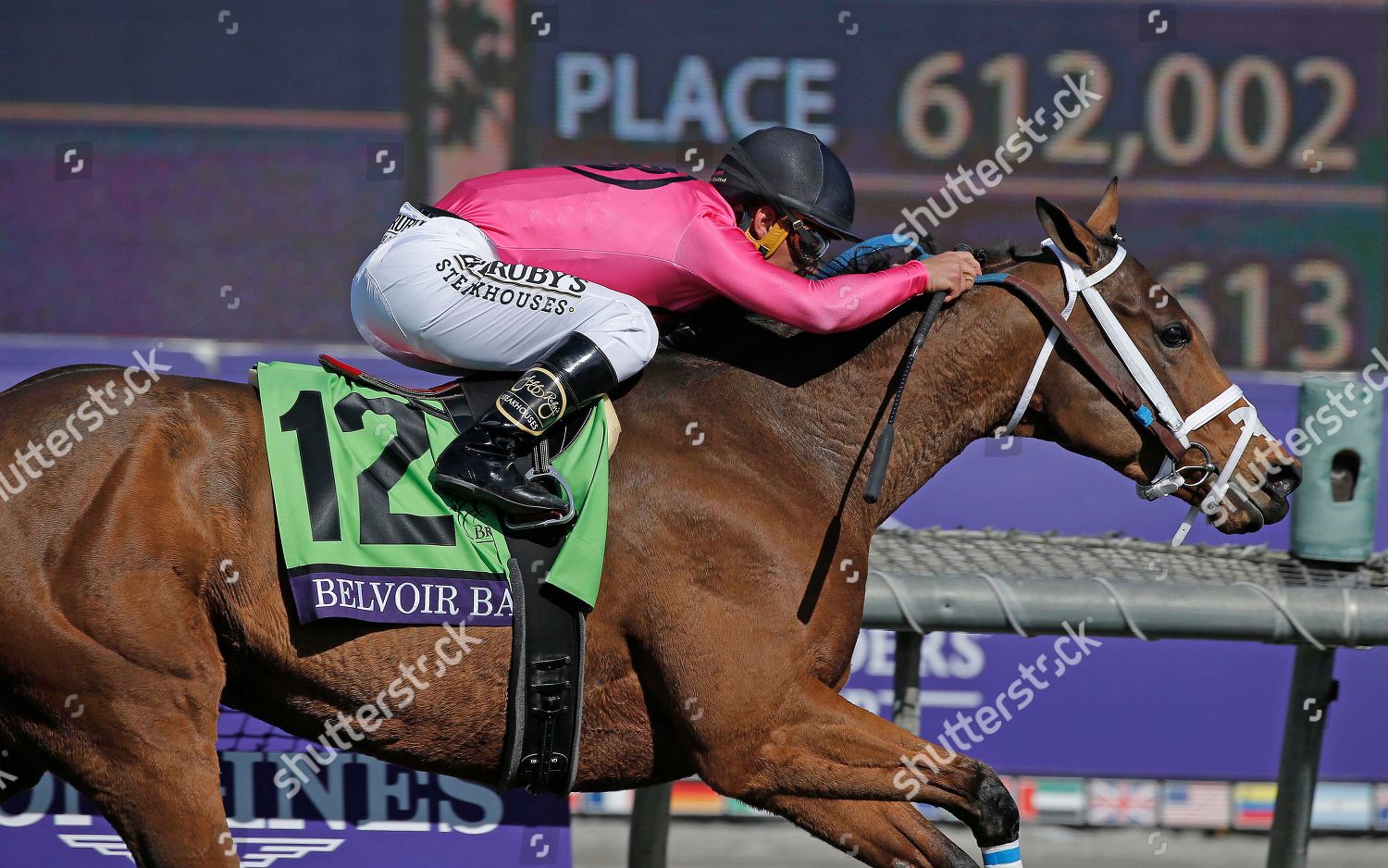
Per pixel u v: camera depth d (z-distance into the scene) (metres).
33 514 5.44
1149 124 14.67
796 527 6.40
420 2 14.73
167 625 5.54
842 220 6.95
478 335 6.28
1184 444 6.90
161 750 5.55
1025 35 14.72
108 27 14.46
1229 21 14.62
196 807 5.61
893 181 14.74
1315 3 14.67
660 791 8.73
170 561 5.56
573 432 6.29
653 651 6.18
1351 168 14.65
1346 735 11.43
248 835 8.11
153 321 14.58
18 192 14.42
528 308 6.25
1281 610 7.68
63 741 5.56
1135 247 14.66
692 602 6.16
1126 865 11.04
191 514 5.64
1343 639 7.72
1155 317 6.92
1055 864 10.98
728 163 7.07
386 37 14.73
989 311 6.85
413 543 5.88
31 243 14.42
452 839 8.24
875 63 14.80
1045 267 6.98
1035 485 11.45
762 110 14.85
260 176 14.67
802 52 14.80
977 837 6.48
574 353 6.16
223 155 14.65
